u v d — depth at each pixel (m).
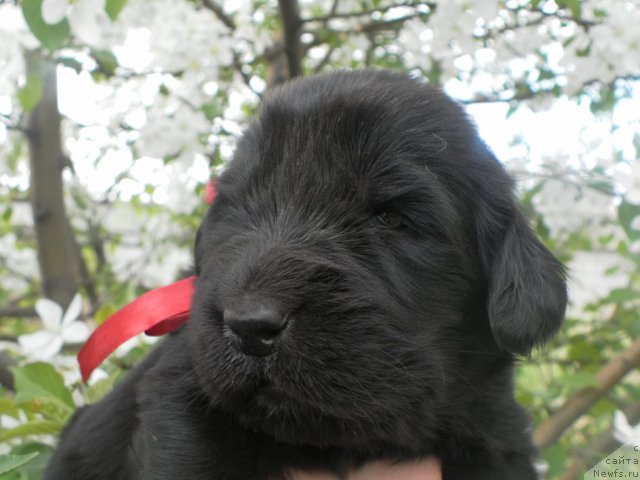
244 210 0.30
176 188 0.67
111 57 0.54
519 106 0.57
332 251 0.27
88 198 0.85
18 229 0.88
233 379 0.25
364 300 0.26
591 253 0.77
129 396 0.37
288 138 0.30
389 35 0.69
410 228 0.29
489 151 0.32
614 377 0.53
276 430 0.25
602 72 0.53
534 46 0.56
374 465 0.31
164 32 0.58
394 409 0.26
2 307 0.64
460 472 0.32
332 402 0.24
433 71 0.59
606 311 0.73
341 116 0.29
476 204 0.31
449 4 0.53
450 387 0.30
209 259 0.30
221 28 0.63
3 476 0.31
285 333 0.24
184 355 0.31
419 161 0.29
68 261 0.62
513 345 0.29
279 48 0.61
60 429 0.40
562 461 0.51
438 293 0.29
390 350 0.26
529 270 0.30
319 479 0.30
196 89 0.60
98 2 0.38
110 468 0.36
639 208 0.49
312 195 0.28
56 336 0.45
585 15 0.54
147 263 0.78
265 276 0.25
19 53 0.50
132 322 0.34
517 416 0.34
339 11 0.66
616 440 0.53
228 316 0.24
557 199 0.54
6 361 0.50
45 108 0.61
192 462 0.29
